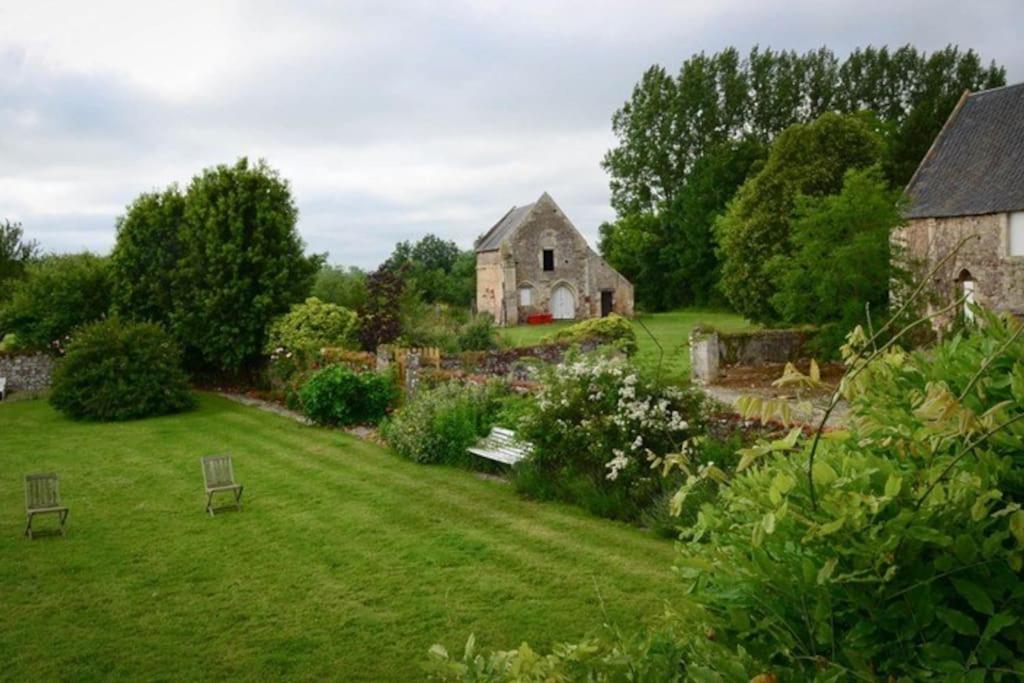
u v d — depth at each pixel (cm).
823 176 2827
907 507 258
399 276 2523
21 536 1025
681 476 973
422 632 711
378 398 1794
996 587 253
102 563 918
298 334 2288
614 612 729
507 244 5016
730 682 261
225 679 638
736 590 277
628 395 1080
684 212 5781
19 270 3744
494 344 2572
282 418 1945
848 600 264
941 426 263
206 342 2452
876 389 311
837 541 257
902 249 1906
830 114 2936
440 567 866
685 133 6053
